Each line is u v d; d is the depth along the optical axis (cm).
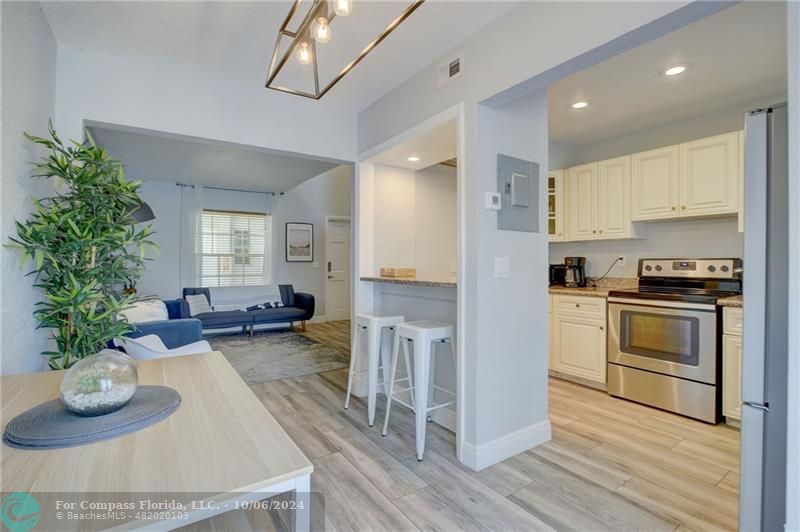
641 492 191
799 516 103
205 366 152
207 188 621
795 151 102
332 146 315
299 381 369
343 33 213
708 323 273
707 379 273
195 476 76
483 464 213
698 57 245
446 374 269
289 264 697
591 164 382
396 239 346
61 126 219
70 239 180
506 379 226
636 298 311
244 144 277
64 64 221
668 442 244
